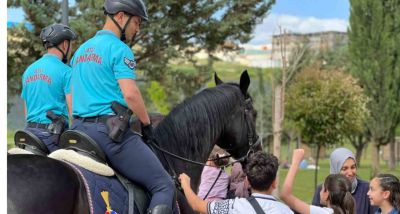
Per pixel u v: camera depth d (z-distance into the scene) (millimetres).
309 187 19750
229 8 11516
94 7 10117
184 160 4078
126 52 3547
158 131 4129
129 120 3523
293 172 4219
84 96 3539
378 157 27500
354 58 27469
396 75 26766
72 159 3342
